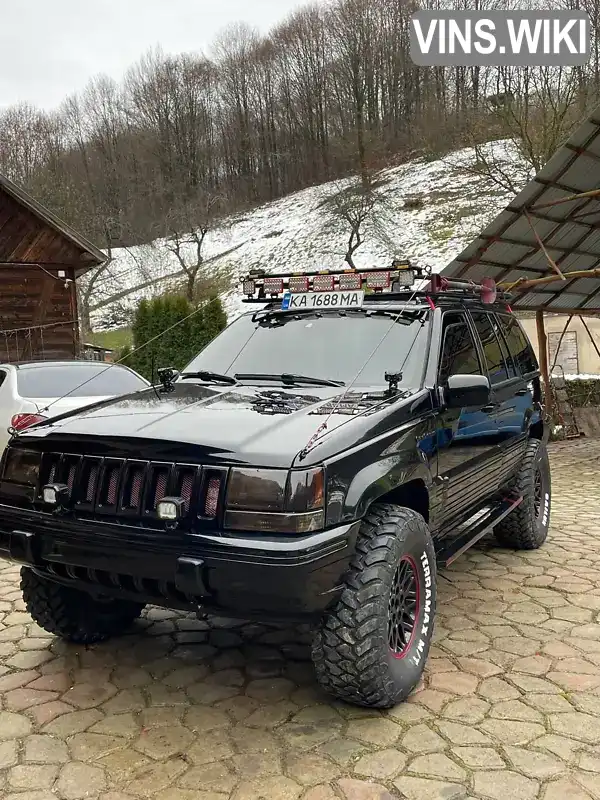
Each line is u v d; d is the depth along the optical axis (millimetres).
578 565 5422
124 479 2930
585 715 3121
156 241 37188
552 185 8883
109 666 3719
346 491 2852
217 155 58688
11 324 15609
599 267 11828
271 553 2588
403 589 3307
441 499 3859
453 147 41969
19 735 3031
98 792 2615
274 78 59375
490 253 10070
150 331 16812
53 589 3695
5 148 44812
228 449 2771
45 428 3414
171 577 2773
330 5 57875
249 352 4312
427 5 51750
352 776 2676
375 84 51406
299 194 52500
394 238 36375
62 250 15836
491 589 4871
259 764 2768
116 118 54156
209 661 3771
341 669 2951
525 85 19453
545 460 6039
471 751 2838
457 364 4254
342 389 3732
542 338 13086
